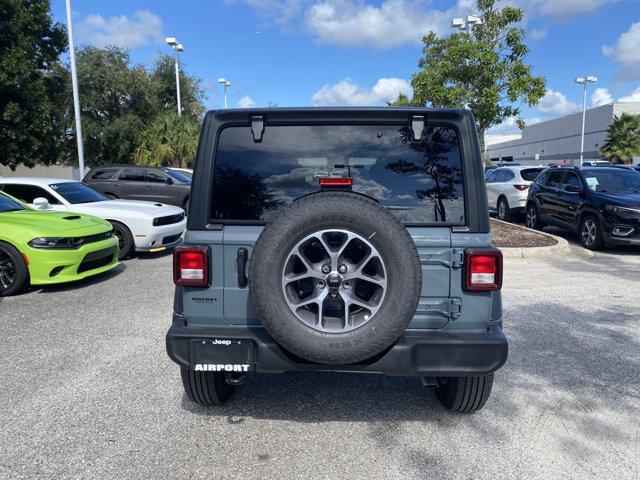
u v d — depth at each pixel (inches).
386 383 158.9
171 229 386.0
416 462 114.7
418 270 103.6
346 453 118.3
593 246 399.9
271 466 112.8
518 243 406.6
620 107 2267.5
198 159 117.8
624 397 147.4
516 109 497.0
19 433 126.6
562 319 222.4
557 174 469.7
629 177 425.7
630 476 109.0
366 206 103.0
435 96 500.4
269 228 104.0
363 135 118.0
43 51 789.9
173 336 115.2
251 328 115.6
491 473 110.2
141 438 124.6
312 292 111.3
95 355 181.2
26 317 229.3
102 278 314.5
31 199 371.2
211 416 136.3
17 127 718.5
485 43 488.4
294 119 117.6
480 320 113.7
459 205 115.3
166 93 1509.6
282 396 149.0
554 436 126.0
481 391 128.0
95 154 1380.4
